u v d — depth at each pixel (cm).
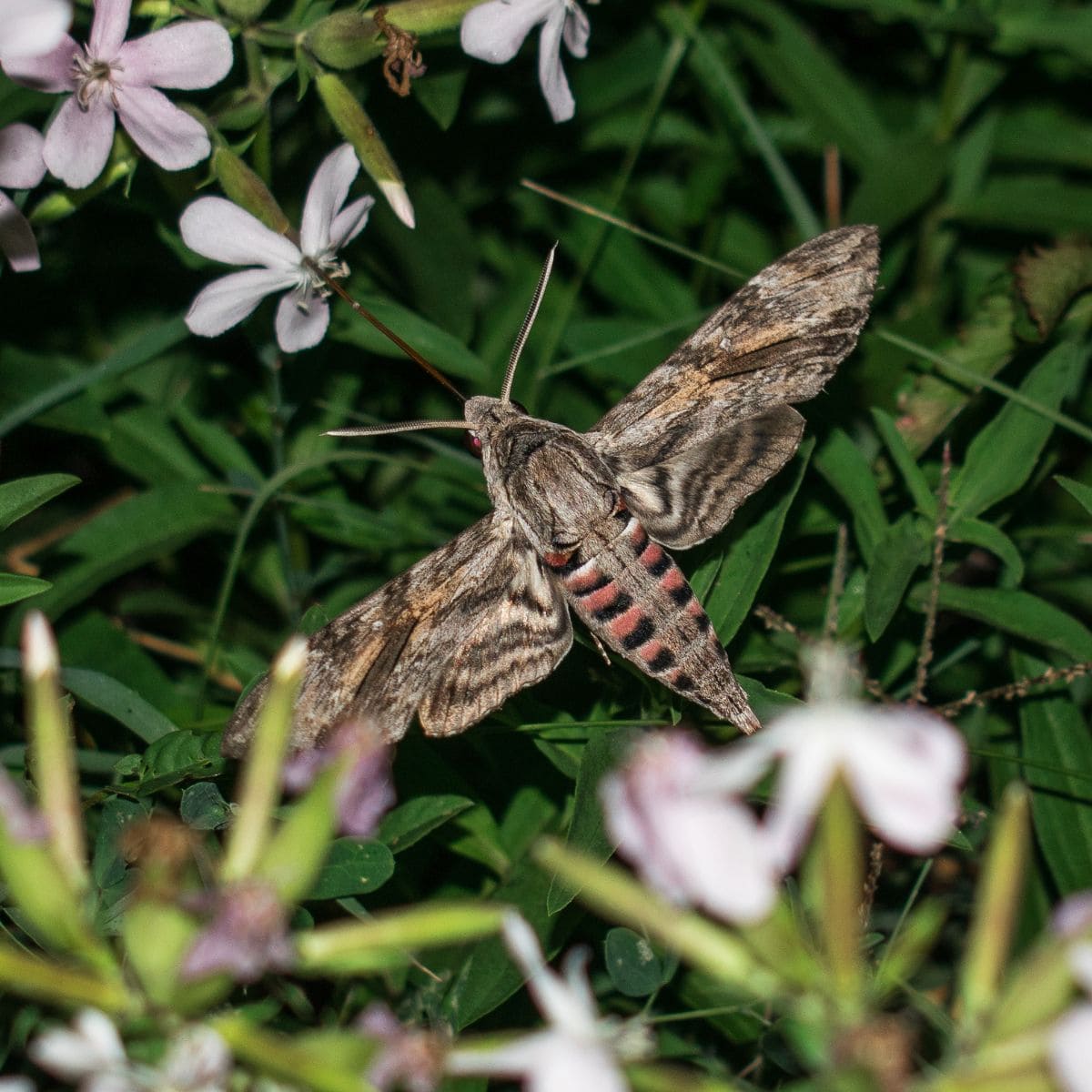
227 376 68
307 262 65
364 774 58
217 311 65
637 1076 54
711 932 55
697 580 65
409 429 66
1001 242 73
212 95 66
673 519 64
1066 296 68
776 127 72
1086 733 65
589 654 65
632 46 73
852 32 74
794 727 50
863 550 65
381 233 69
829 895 52
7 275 70
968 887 65
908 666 66
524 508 64
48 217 65
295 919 61
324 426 69
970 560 68
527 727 64
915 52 74
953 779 50
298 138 68
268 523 69
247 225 65
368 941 57
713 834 50
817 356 65
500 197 73
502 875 64
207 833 62
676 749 53
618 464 65
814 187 74
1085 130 73
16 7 60
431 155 71
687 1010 63
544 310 71
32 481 64
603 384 71
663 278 71
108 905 62
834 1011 53
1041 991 52
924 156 70
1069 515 69
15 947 61
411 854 64
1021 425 66
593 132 72
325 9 65
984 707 66
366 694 63
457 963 64
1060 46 71
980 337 68
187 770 63
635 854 54
